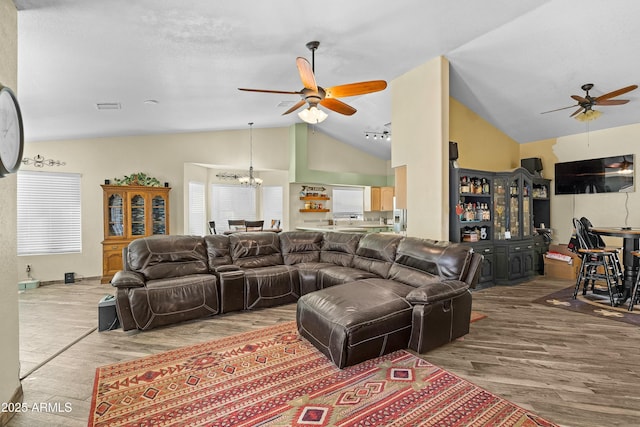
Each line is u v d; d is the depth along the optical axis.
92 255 5.78
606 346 2.79
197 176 7.26
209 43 3.03
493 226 5.09
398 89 4.81
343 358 2.35
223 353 2.70
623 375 2.29
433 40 3.65
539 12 3.17
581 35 3.45
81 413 1.91
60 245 5.54
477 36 3.60
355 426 1.76
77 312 3.86
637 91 4.25
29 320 3.57
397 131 4.86
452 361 2.52
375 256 4.00
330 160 8.66
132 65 3.23
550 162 6.09
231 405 1.97
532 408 1.91
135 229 5.77
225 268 3.84
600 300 4.21
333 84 4.85
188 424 1.80
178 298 3.38
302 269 4.29
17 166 1.94
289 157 7.98
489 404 1.95
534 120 5.51
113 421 1.83
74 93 3.67
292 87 4.54
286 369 2.41
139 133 6.09
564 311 3.76
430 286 2.75
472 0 2.89
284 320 3.54
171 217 6.55
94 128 5.21
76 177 5.67
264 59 3.56
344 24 3.03
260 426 1.77
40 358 2.62
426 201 4.41
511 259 5.10
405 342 2.68
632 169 5.04
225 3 2.44
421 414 1.86
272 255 4.55
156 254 3.70
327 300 2.76
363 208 9.58
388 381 2.22
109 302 3.25
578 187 5.66
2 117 1.77
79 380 2.28
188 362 2.54
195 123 6.04
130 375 2.34
